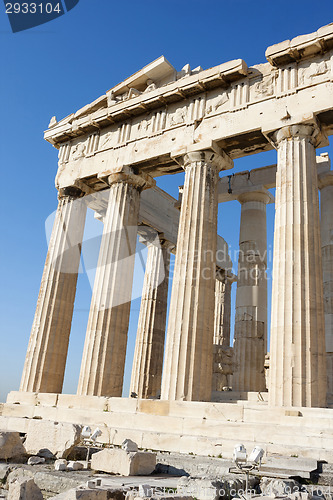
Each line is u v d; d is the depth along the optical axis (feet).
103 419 52.60
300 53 58.95
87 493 22.39
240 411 44.75
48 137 85.81
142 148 72.02
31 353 71.87
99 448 41.68
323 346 48.39
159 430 47.57
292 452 36.45
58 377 72.23
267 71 62.95
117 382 64.23
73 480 28.07
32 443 40.11
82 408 57.21
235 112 63.10
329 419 39.60
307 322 48.24
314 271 51.01
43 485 28.81
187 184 63.87
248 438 41.60
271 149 65.26
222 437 43.16
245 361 72.02
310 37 57.47
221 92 66.44
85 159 79.92
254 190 81.76
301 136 56.65
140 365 93.86
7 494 26.89
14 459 36.83
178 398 52.60
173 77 73.05
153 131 71.67
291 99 58.44
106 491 23.29
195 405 47.91
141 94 74.08
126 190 72.54
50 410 57.93
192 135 66.13
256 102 61.67
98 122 78.74
